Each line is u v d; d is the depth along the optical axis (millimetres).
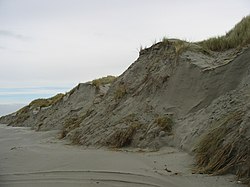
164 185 6270
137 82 13586
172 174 6863
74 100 22078
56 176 7480
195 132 8758
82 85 22703
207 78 10312
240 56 9891
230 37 12195
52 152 10570
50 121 21656
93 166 8023
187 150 8516
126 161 8250
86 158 8961
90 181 6867
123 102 13219
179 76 11367
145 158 8469
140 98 12484
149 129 10383
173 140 9523
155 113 11086
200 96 10164
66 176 7402
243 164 6262
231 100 8750
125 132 10812
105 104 14312
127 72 14914
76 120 16531
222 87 9727
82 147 11516
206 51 11984
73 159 8977
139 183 6488
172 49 12906
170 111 10727
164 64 12688
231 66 9914
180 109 10539
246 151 6418
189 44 12492
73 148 11391
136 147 10172
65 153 10094
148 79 12945
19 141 15414
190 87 10766
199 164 7301
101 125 12609
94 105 16484
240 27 12211
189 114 10039
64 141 13586
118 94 13867
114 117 12477
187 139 8828
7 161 9508
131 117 11633
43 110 26828
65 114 20984
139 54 15094
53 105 24906
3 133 21094
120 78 15180
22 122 29438
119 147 10562
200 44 12914
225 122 7602
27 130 22328
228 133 7219
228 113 8234
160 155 8695
